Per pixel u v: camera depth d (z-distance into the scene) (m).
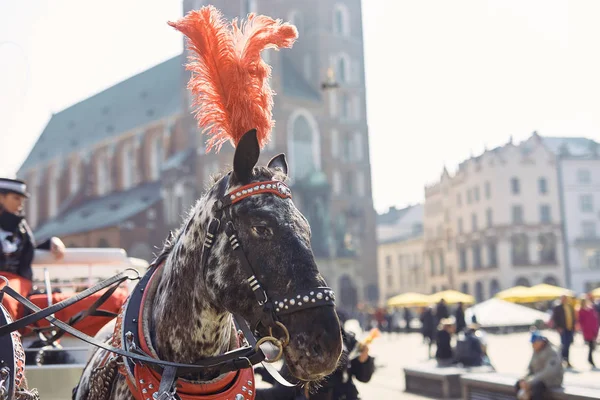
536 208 77.69
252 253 2.76
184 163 62.44
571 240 77.56
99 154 76.75
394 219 111.25
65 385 4.78
